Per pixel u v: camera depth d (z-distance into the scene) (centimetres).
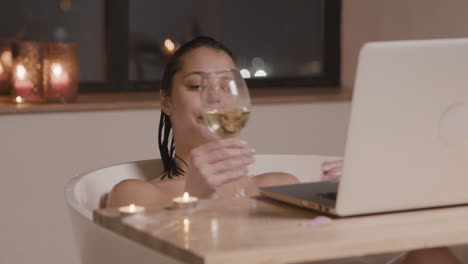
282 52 327
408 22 300
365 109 96
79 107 251
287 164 188
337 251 86
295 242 86
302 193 110
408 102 98
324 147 291
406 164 101
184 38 311
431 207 107
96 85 295
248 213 102
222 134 121
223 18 317
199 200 112
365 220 99
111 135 257
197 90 161
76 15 295
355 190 99
